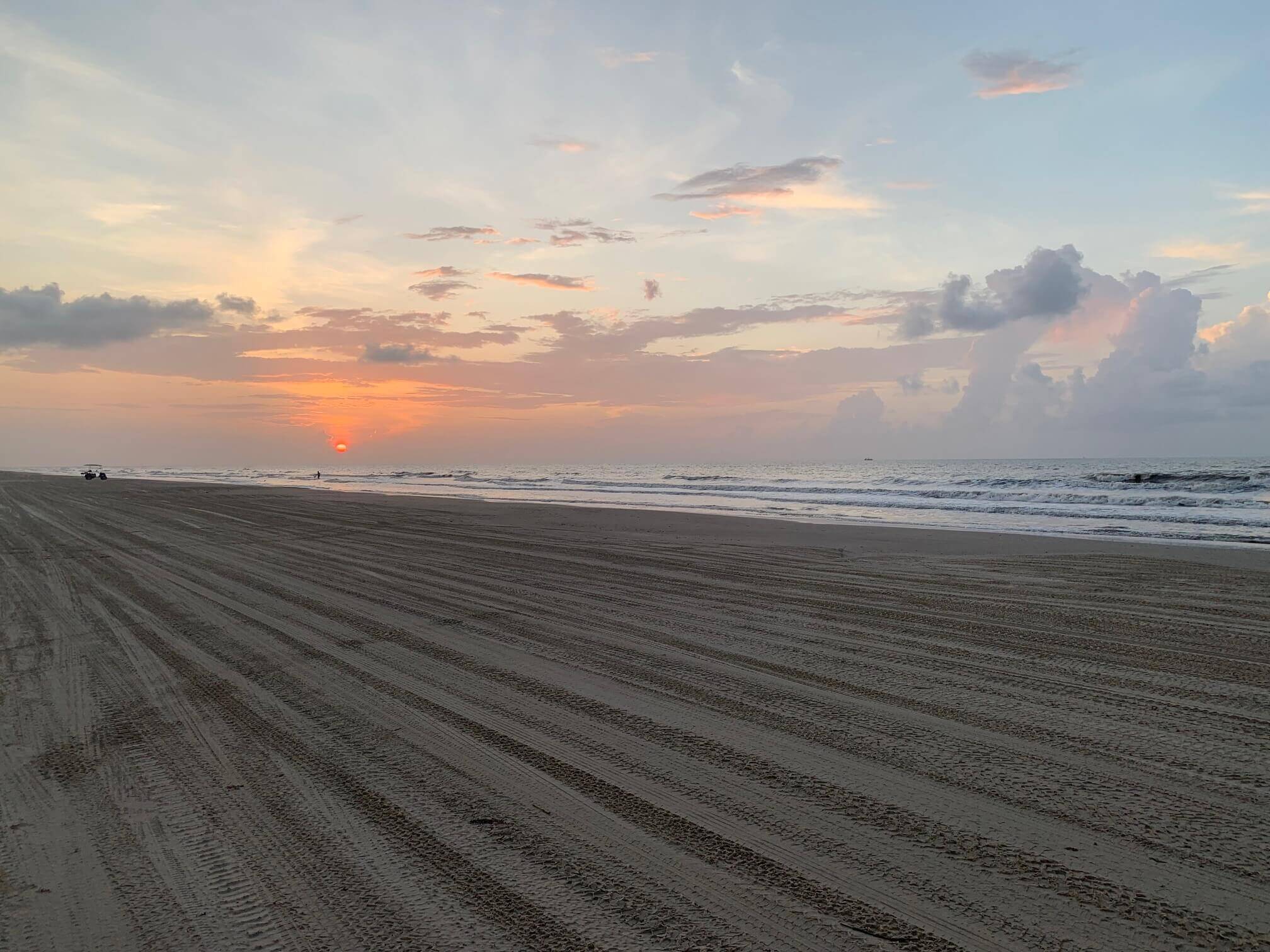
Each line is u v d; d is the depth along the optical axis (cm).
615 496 3312
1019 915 248
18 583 1048
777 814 327
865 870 279
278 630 723
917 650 613
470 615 780
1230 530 1495
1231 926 239
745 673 551
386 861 296
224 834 323
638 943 237
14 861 306
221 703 504
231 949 242
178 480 6462
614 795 350
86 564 1222
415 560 1228
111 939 250
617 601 847
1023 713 454
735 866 284
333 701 502
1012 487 2986
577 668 573
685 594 888
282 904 268
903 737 418
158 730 456
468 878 280
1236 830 304
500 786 363
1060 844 296
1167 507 2009
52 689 548
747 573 1045
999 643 630
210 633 713
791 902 259
